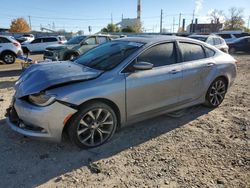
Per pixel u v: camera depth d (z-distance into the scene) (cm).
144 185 292
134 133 420
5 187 286
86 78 354
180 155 355
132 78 382
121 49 420
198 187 289
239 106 562
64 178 303
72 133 346
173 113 491
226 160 344
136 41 433
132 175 310
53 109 325
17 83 396
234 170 322
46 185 290
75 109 335
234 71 561
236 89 724
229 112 524
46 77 356
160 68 419
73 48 1202
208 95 518
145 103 405
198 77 479
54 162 334
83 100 337
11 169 318
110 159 343
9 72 1095
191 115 504
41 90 332
